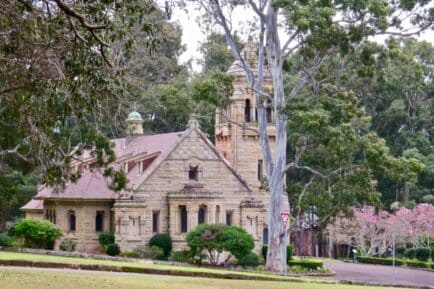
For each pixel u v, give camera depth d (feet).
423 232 291.79
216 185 229.66
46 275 107.24
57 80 82.02
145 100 231.09
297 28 189.98
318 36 186.09
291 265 221.25
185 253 207.51
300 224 249.75
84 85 82.23
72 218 229.45
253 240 214.07
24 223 210.18
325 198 195.00
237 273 144.46
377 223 292.61
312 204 202.49
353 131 188.44
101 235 223.51
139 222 217.97
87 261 151.74
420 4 189.57
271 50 203.92
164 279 113.50
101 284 97.19
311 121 181.27
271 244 201.36
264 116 208.64
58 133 151.43
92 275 113.91
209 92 197.67
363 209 292.81
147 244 218.38
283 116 196.34
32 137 106.83
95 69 79.15
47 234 209.87
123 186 171.83
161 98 209.67
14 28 76.79
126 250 215.72
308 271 208.54
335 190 195.21
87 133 158.30
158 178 222.28
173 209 220.64
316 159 198.90
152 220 221.05
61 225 228.84
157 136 242.78
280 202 203.10
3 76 86.33
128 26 77.82
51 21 77.10
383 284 166.81
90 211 226.99
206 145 229.25
